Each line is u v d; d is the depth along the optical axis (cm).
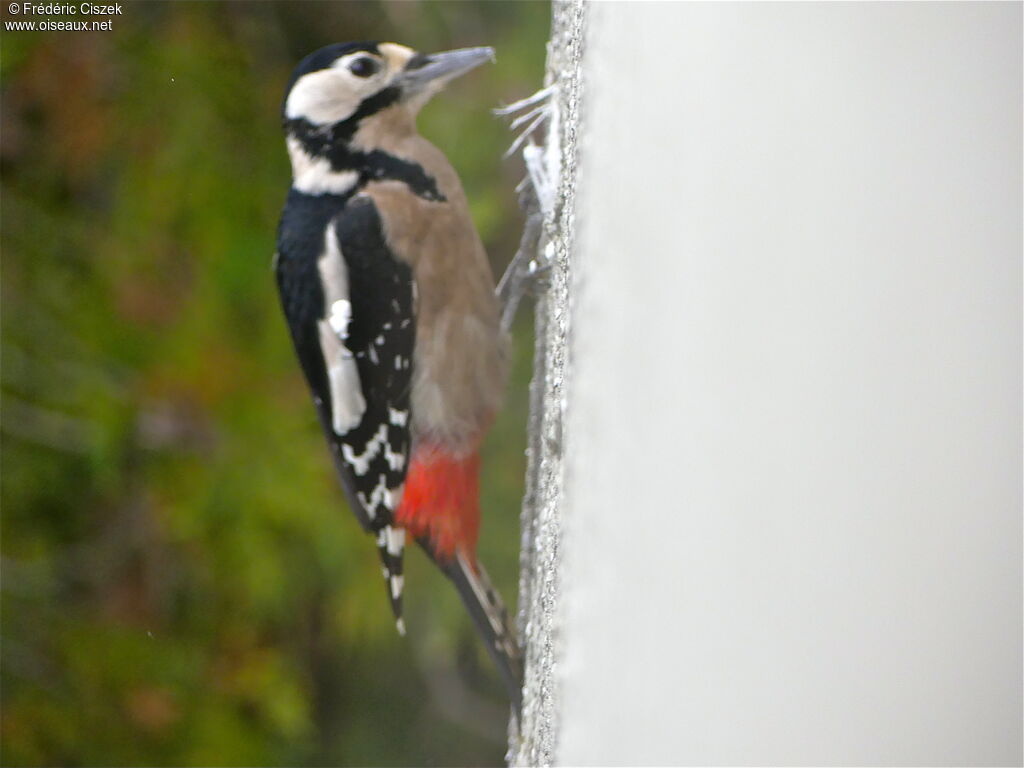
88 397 1083
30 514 1145
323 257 676
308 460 1094
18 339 1094
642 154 201
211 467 1100
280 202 1103
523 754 512
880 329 142
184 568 1138
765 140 152
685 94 176
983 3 136
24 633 1134
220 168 1090
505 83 1057
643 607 187
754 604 151
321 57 683
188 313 1091
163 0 1091
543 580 443
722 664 156
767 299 151
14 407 1102
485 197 1043
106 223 1108
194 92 1084
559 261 443
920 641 140
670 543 174
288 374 1102
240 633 1155
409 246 659
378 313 668
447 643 1102
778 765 147
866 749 142
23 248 1098
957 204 139
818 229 147
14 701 1115
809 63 148
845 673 144
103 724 1129
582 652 243
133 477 1122
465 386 668
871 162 143
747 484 152
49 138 1081
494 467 1103
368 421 683
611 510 214
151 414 1090
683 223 174
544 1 1073
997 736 136
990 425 138
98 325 1097
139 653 1138
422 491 667
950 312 139
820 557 145
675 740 170
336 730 1216
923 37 140
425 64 673
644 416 191
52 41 1055
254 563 1096
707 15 169
